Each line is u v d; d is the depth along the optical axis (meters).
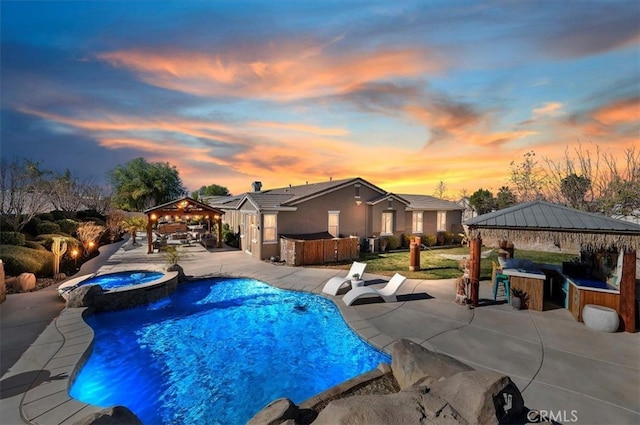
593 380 5.09
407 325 7.60
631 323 7.08
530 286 8.76
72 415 4.09
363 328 7.40
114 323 8.66
